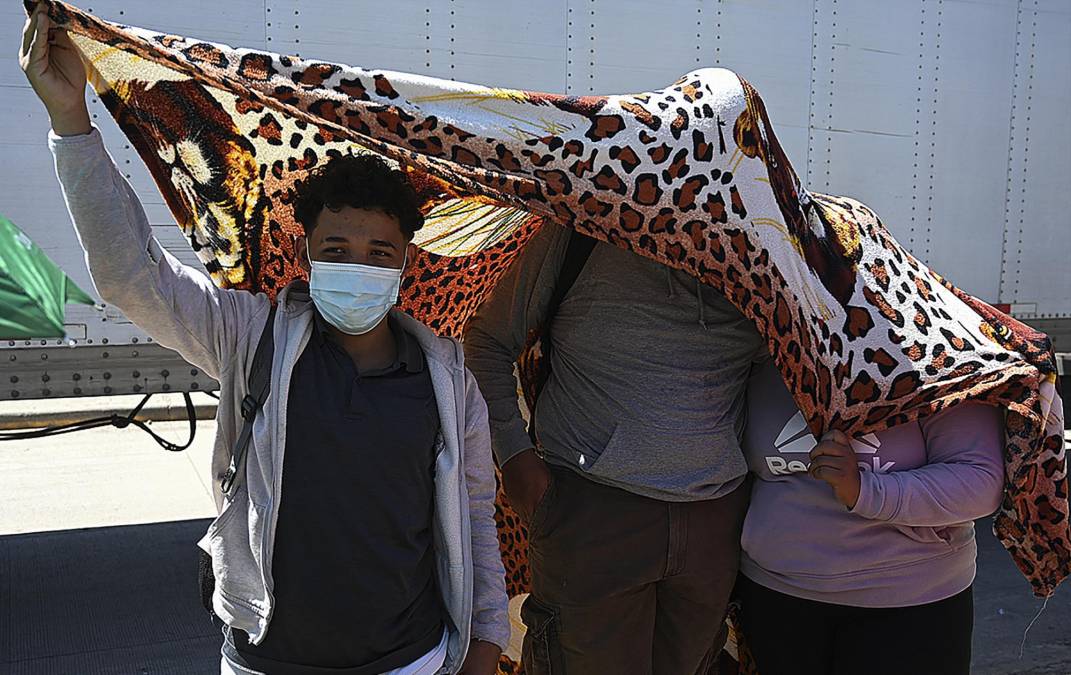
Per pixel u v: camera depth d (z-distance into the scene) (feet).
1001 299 12.91
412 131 5.41
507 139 5.64
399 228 5.31
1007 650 12.25
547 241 7.01
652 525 6.74
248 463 5.14
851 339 6.53
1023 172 12.78
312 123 5.19
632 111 5.98
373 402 5.21
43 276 3.55
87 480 19.80
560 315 7.09
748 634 7.38
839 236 6.88
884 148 11.99
